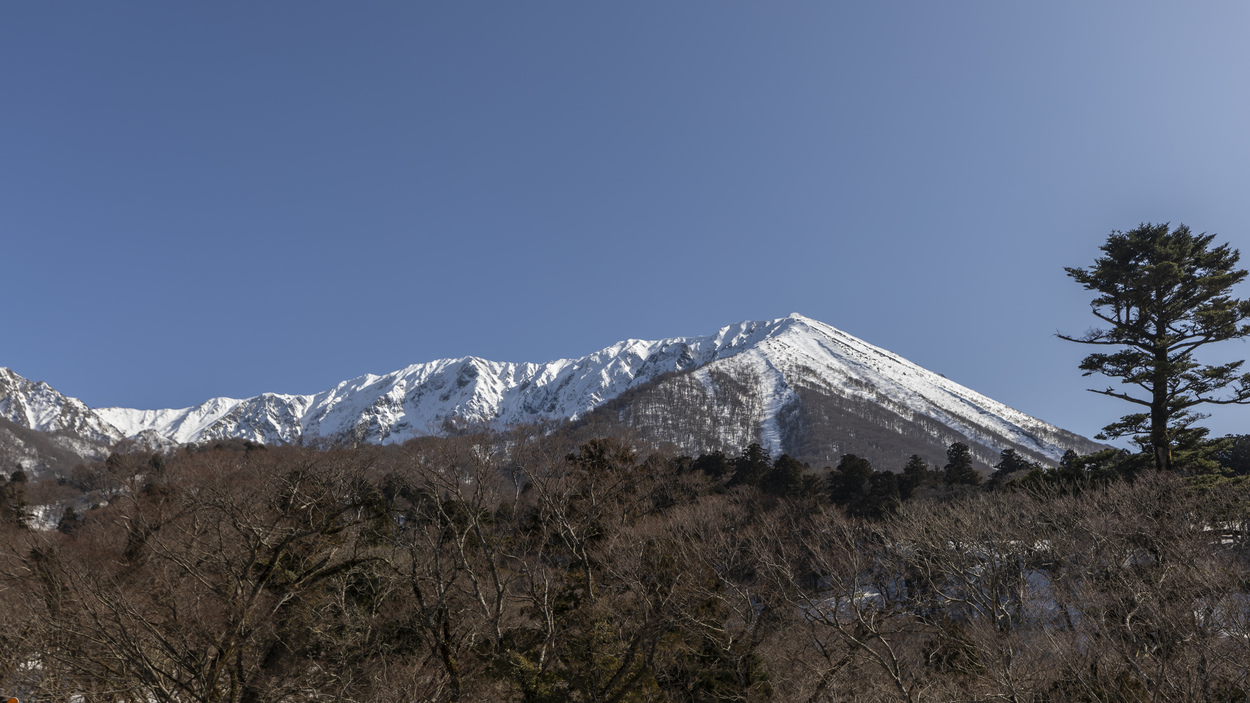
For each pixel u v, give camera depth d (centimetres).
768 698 2722
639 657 2641
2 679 2441
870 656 2455
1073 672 1889
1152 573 2362
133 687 2372
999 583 2609
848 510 5459
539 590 2909
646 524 3322
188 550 2755
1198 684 1727
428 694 2653
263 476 3052
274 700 2541
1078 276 4928
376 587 2981
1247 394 4219
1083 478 4222
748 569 3409
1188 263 4812
